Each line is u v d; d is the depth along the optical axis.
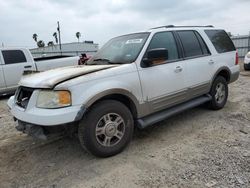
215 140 4.20
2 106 7.76
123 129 3.85
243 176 3.10
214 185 2.95
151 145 4.13
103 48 5.05
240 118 5.24
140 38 4.48
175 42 4.79
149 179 3.15
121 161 3.65
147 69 4.15
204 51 5.34
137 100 4.01
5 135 5.00
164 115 4.45
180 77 4.66
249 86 8.77
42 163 3.76
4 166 3.72
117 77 3.78
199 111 5.78
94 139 3.57
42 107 3.42
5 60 8.98
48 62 9.92
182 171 3.28
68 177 3.33
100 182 3.17
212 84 5.49
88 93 3.45
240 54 25.56
